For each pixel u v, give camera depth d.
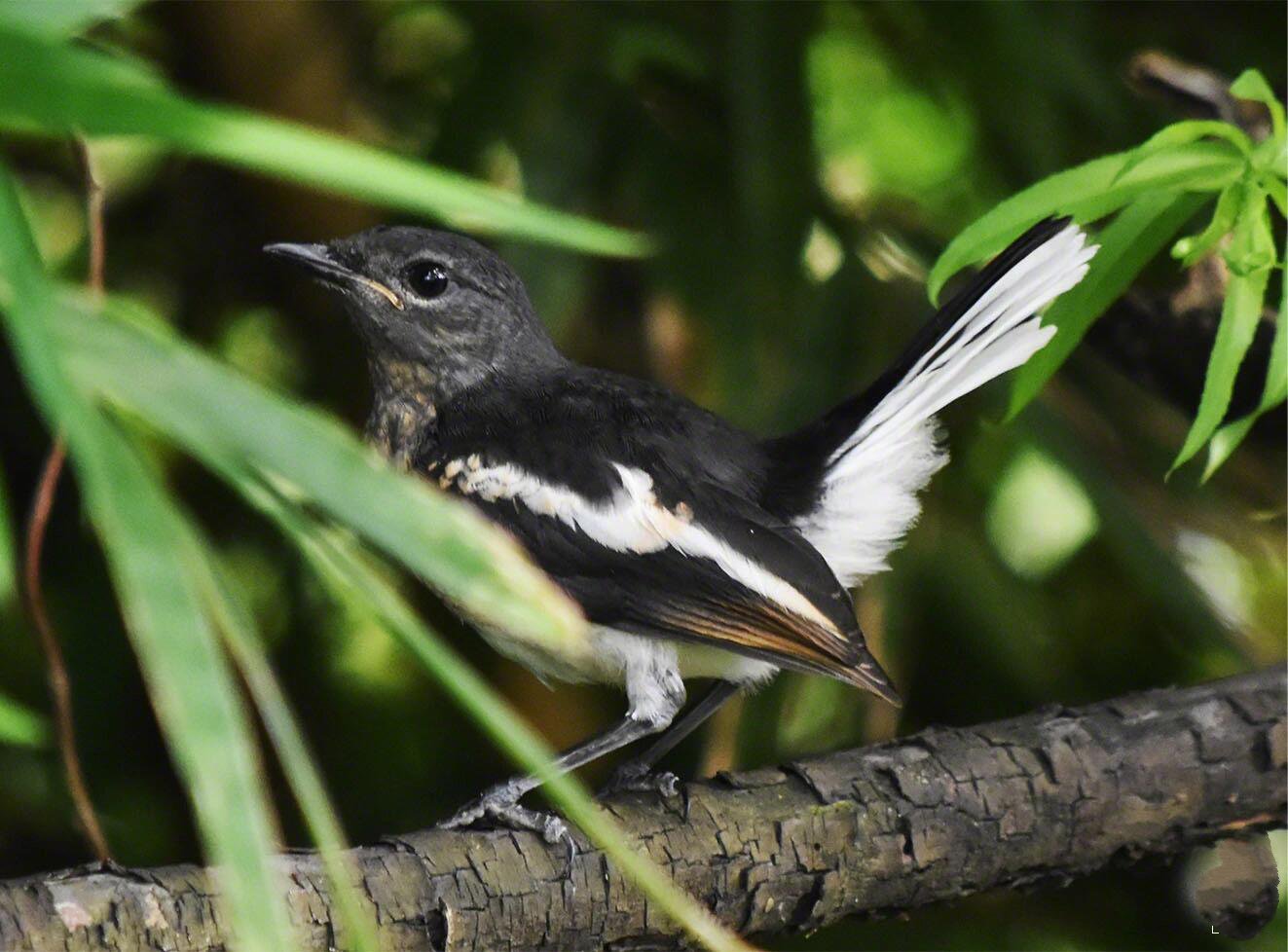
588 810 4.46
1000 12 11.13
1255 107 9.70
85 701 11.19
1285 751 7.95
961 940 11.42
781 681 10.54
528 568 4.39
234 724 4.11
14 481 11.33
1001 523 12.12
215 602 4.25
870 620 10.85
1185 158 7.02
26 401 11.25
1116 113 11.30
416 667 12.11
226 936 5.88
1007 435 11.17
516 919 6.63
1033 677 10.89
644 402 9.11
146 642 4.06
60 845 11.07
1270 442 10.16
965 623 11.20
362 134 12.19
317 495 4.31
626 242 4.52
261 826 4.09
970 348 8.25
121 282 12.30
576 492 8.60
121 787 11.30
